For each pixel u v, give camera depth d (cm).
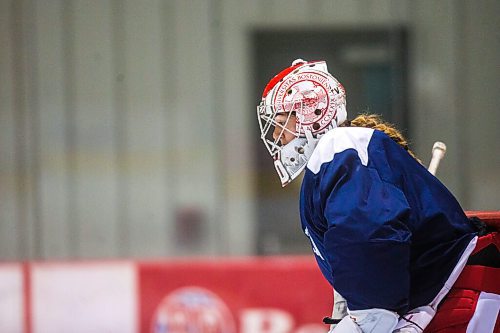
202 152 1978
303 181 791
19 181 1972
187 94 1972
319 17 1942
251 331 1667
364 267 720
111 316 1691
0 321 1711
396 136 834
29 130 1972
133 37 1966
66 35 1961
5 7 1952
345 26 1942
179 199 1984
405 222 745
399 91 1944
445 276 797
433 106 1948
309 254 1961
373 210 728
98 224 1978
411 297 789
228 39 1959
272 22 1948
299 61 849
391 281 721
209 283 1672
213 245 1978
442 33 1939
